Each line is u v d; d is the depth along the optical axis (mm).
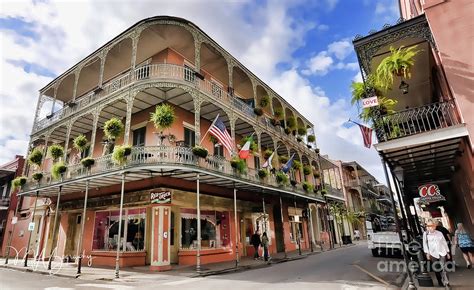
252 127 19234
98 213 16688
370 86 9117
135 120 16500
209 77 19328
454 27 8164
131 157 12469
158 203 13477
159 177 13727
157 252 12883
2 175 25516
